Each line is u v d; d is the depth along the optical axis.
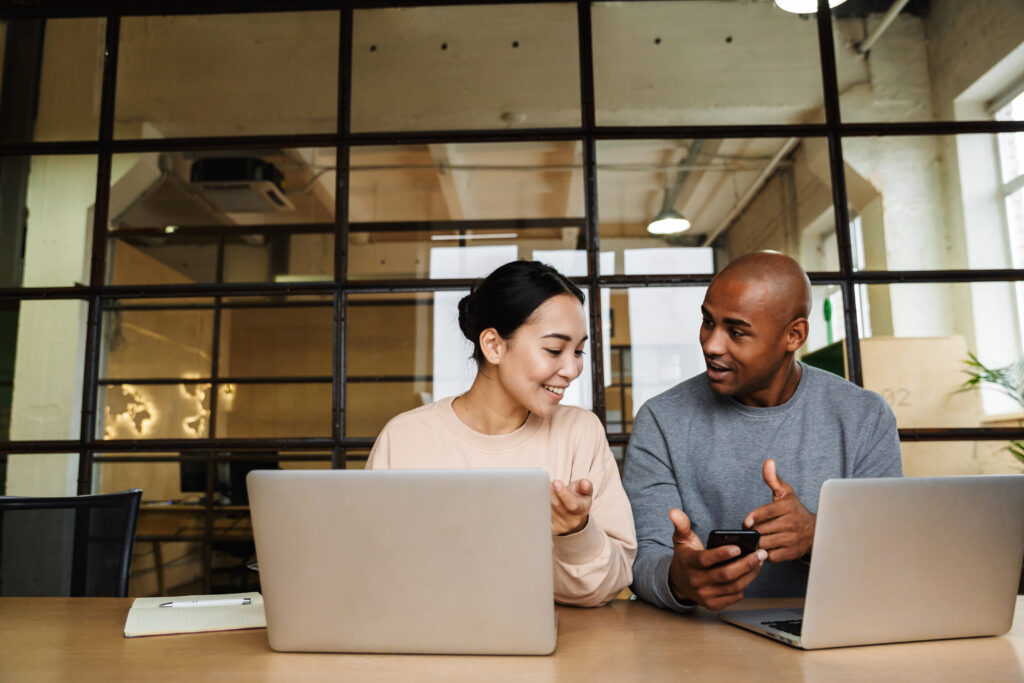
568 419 1.31
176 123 2.66
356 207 2.81
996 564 0.84
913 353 2.36
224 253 3.59
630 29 2.60
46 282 2.56
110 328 3.68
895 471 1.29
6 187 2.62
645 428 1.40
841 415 1.33
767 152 2.59
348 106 2.61
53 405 2.50
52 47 2.66
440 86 2.62
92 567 1.46
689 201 2.57
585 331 1.20
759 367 1.25
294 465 3.36
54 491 2.46
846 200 2.48
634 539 1.17
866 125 2.51
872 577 0.80
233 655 0.81
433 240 2.79
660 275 2.49
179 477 3.72
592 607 1.06
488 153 2.69
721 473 1.34
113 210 2.77
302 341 5.31
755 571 0.90
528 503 0.76
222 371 5.21
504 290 1.17
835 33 2.57
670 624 0.95
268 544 0.80
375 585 0.78
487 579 0.77
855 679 0.69
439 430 1.27
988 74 2.51
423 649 0.79
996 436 2.29
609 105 2.56
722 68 2.57
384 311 3.93
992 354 2.36
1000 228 2.46
